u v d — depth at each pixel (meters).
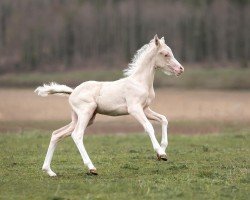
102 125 27.62
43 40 86.88
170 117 29.91
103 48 85.88
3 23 92.44
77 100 12.52
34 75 70.12
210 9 88.06
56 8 95.00
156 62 12.85
